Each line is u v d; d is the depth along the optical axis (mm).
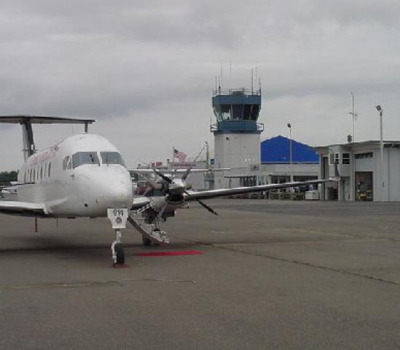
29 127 24109
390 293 9133
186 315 7602
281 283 10141
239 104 80062
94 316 7566
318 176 71062
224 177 80125
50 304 8367
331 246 16516
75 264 13008
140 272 11617
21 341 6367
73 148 14914
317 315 7566
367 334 6574
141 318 7438
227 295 9016
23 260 13820
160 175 16891
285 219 29734
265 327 6926
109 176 13531
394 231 21812
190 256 14359
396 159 55469
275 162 99812
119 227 13141
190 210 40906
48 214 16734
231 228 24016
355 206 44406
